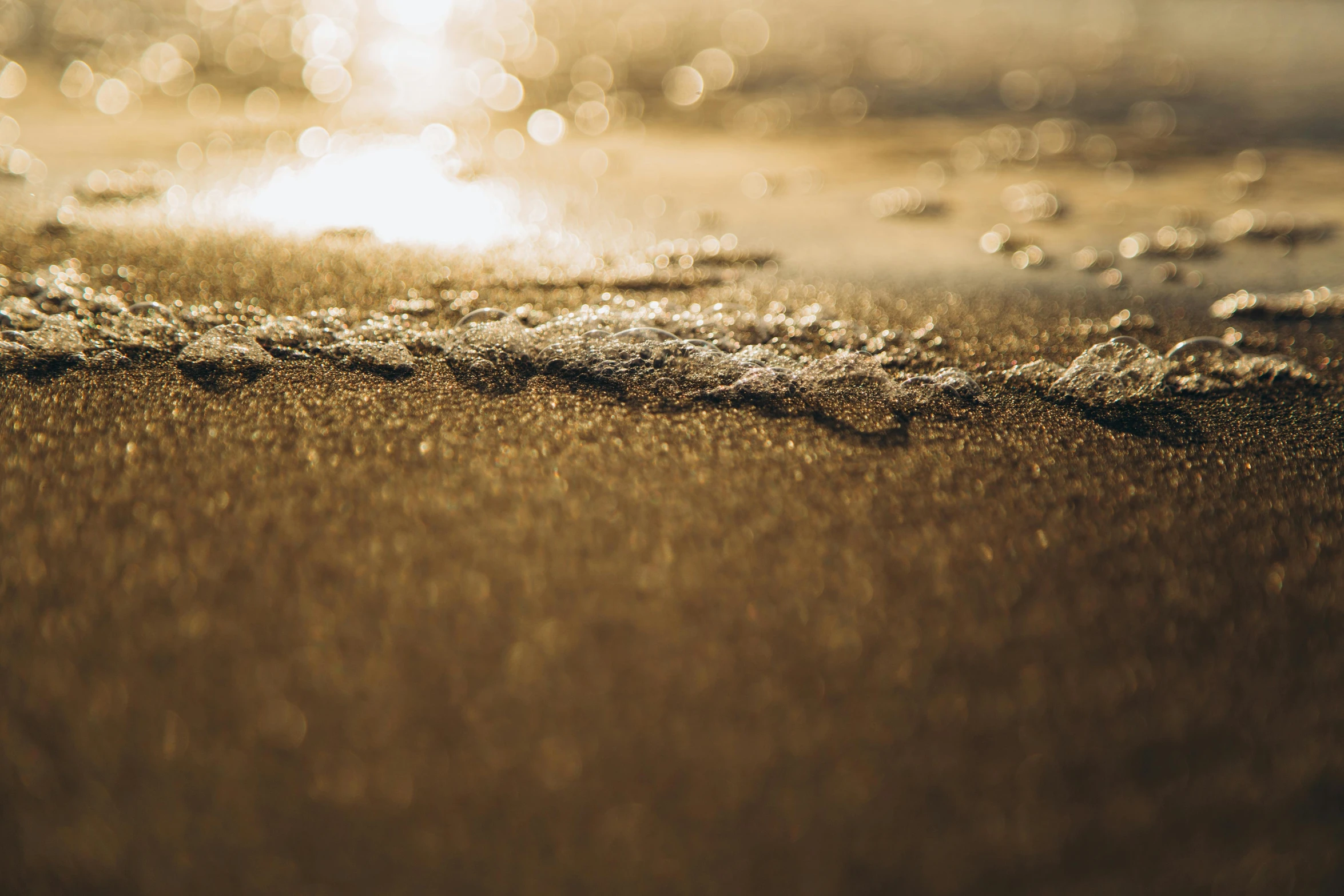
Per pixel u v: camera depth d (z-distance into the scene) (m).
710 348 0.38
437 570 0.32
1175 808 0.28
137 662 0.30
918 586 0.32
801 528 0.33
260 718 0.30
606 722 0.30
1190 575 0.32
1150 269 0.45
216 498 0.33
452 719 0.30
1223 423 0.36
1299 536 0.33
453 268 0.43
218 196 0.48
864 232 0.48
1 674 0.30
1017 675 0.31
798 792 0.28
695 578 0.32
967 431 0.35
